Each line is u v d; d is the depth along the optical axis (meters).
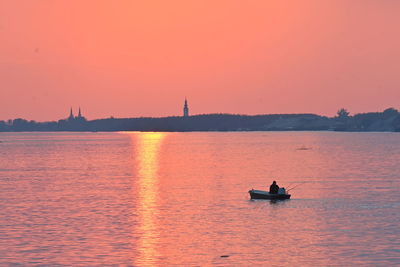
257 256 116.12
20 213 169.62
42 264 110.25
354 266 108.31
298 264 110.12
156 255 117.19
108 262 112.00
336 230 141.25
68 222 153.50
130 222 153.62
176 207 181.62
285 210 174.38
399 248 121.25
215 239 131.75
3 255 116.75
